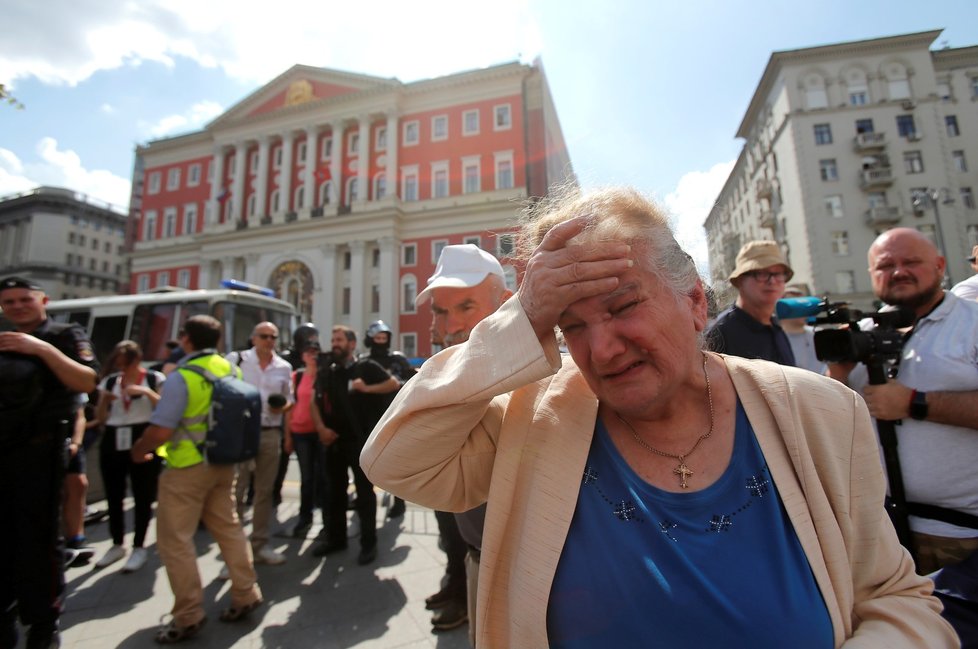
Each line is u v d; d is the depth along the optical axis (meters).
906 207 28.62
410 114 33.81
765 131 34.84
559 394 0.99
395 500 4.90
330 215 33.06
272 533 4.46
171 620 2.83
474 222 31.08
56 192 54.81
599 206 0.89
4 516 2.23
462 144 32.41
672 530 0.84
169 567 2.62
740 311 2.63
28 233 53.97
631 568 0.82
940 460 1.60
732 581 0.79
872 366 1.71
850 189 29.23
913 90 30.20
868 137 29.23
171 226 38.50
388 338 4.54
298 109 35.03
